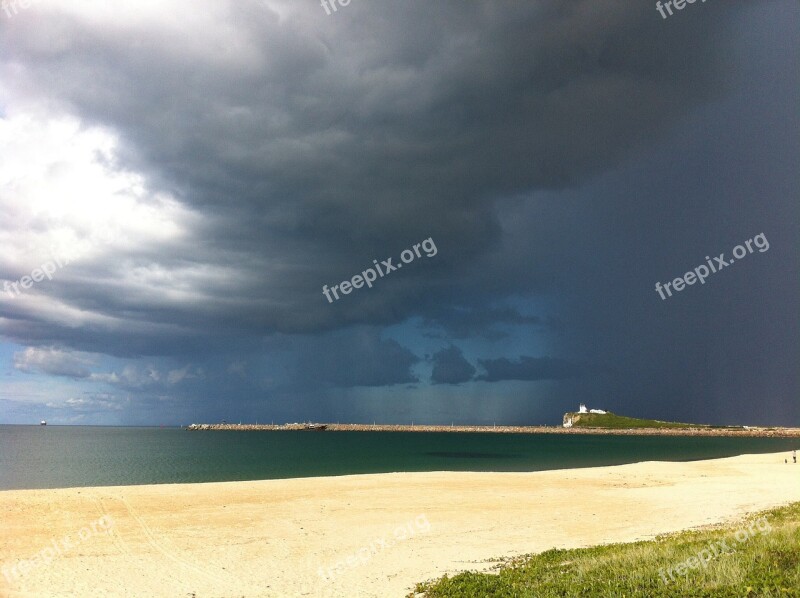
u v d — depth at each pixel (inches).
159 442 6835.6
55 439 7583.7
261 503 1350.9
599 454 4574.3
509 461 3681.1
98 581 733.3
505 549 905.5
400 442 7391.7
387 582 717.9
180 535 1013.2
